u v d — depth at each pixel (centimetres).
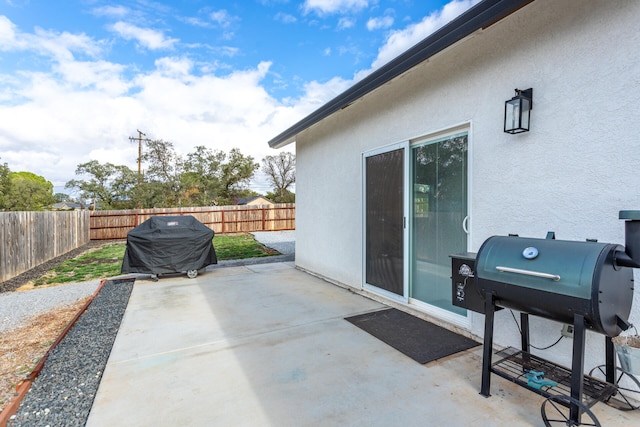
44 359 312
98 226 1641
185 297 525
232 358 304
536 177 280
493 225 317
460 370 275
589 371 240
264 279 649
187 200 2889
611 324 184
